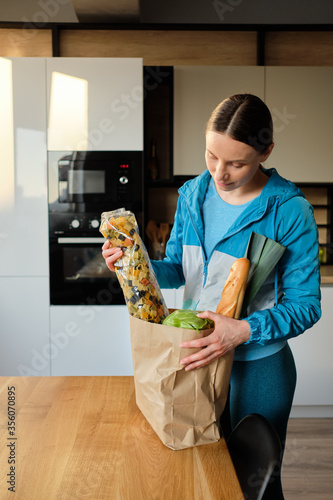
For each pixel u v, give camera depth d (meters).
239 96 1.14
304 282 1.27
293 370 1.41
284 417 1.37
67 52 3.37
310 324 1.21
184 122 3.15
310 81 3.15
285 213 1.28
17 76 2.84
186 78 3.13
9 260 2.90
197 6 3.39
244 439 1.03
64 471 0.84
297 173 3.20
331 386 2.92
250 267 1.14
